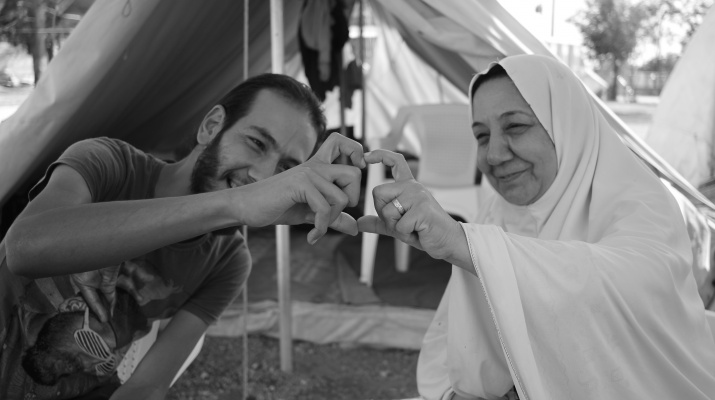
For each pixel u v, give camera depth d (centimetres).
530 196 198
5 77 779
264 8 336
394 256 586
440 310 204
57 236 132
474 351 165
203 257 190
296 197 126
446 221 138
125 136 331
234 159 168
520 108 194
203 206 129
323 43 514
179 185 178
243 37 338
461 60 400
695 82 488
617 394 145
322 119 181
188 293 197
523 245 143
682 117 490
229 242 201
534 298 140
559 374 144
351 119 836
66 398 182
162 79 304
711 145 475
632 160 191
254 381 368
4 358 172
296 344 423
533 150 192
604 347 143
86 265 134
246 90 175
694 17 2034
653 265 149
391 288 489
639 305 146
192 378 367
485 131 203
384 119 854
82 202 154
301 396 355
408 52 775
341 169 131
